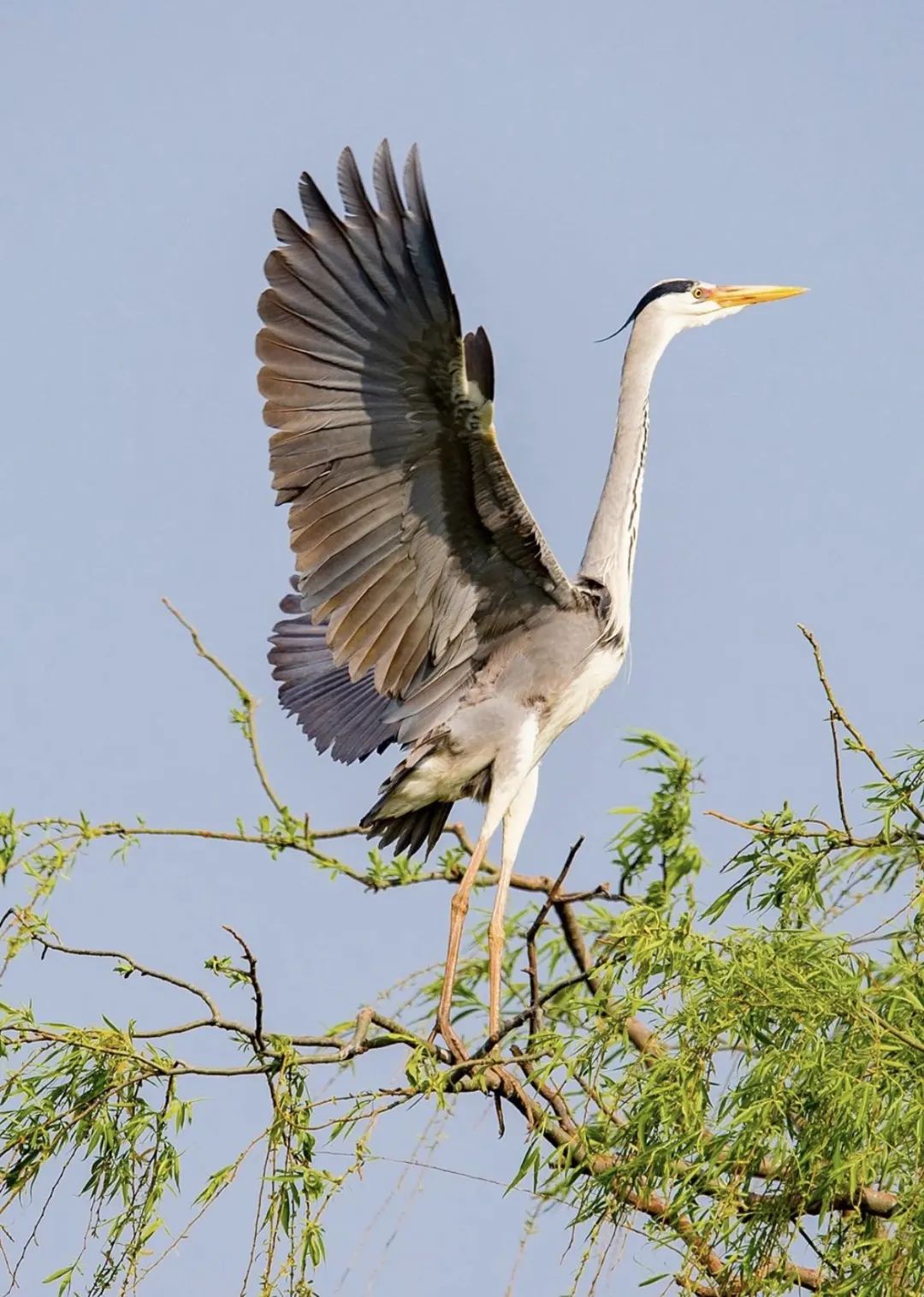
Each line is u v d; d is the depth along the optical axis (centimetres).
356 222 1030
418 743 1232
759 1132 820
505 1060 908
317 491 1115
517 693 1234
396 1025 926
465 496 1139
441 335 1048
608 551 1322
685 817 1311
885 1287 795
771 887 984
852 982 871
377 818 1256
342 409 1091
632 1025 1009
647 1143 848
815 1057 833
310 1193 819
